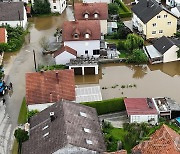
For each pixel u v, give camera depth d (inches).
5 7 4101.9
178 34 3745.1
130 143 2337.6
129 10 4340.6
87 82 3166.8
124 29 3799.2
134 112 2561.5
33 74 2684.5
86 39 3368.6
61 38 3796.8
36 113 2556.6
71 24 3447.3
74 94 2664.9
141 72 3277.6
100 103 2679.6
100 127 2357.3
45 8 4404.5
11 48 3631.9
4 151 2402.8
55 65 3326.8
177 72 3265.3
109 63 3395.7
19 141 2358.5
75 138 2070.6
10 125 2632.9
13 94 2979.8
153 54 3358.8
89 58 3344.0
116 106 2709.2
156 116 2551.7
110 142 2369.6
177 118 2561.5
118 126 2576.3
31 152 2114.9
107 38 3796.8
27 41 3821.4
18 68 3346.5
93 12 3794.3
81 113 2349.9
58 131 2133.4
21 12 4062.5
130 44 3474.4
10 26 4045.3
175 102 2689.5
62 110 2288.4
